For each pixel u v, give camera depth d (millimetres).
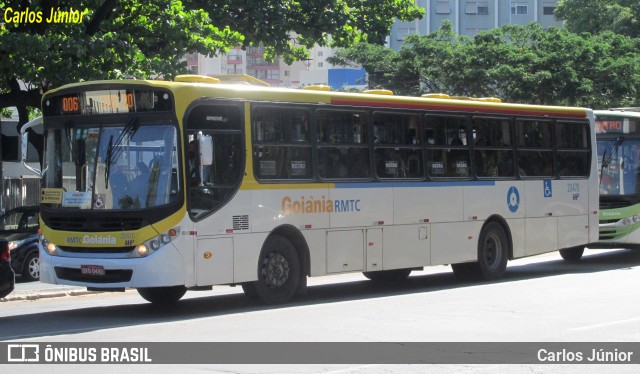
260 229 14383
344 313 13492
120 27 24750
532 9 84250
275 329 11828
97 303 16172
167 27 24781
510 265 23391
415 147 17078
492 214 18609
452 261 17719
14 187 33812
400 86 45000
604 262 23703
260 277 14508
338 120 15742
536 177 19719
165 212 13219
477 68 42531
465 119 18141
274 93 14742
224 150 13961
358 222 15922
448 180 17672
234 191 14016
